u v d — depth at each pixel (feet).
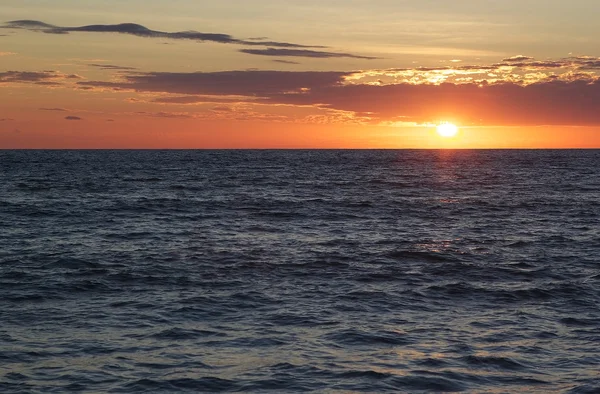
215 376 49.16
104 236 120.98
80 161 610.65
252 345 56.44
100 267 89.20
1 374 49.16
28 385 47.19
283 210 171.32
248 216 156.76
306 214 161.68
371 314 66.59
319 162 618.03
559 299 73.26
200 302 70.74
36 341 56.90
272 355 53.88
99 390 46.50
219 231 129.08
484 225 140.97
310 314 66.33
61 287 77.15
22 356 53.06
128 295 73.82
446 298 73.67
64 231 127.65
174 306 69.00
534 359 53.31
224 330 60.75
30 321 63.10
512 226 139.23
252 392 46.42
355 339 58.13
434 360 52.80
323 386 47.44
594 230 131.95
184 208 175.42
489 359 53.11
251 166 504.43
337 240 116.98
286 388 47.09
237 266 90.94
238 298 72.59
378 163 587.27
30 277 82.48
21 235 121.60
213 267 90.12
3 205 177.68
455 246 110.42
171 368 50.78
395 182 297.74
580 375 49.85
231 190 243.60
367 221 147.84
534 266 92.63
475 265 93.04
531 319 65.05
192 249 105.60
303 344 56.80
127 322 63.05
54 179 307.99
